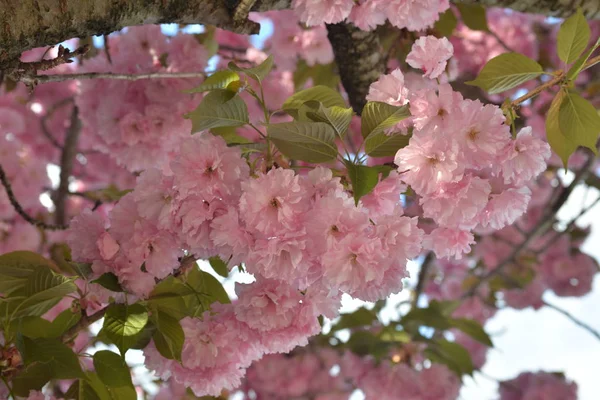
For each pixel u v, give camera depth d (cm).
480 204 104
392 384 193
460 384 197
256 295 109
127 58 160
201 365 114
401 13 122
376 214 105
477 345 279
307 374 200
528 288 286
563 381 242
